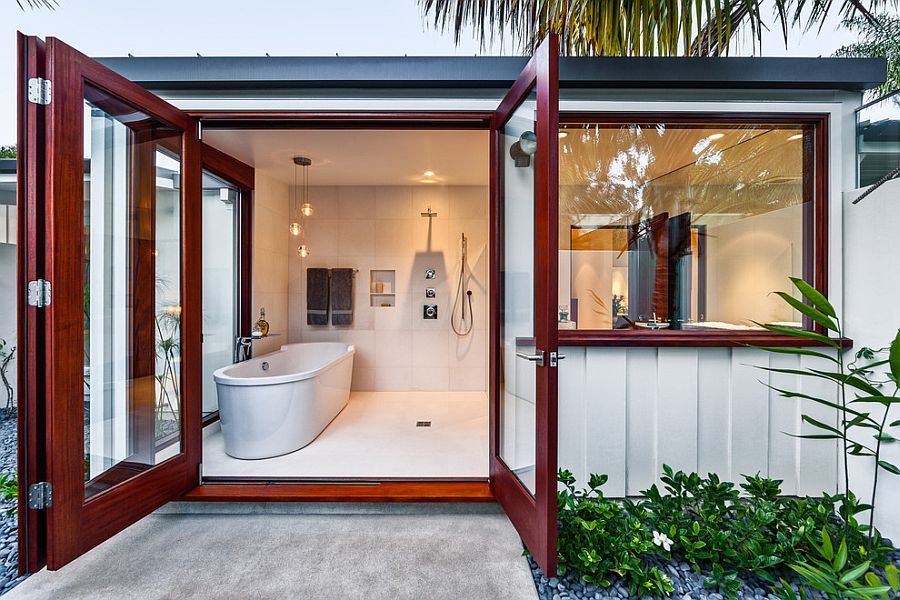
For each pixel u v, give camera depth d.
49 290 1.47
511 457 1.90
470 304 4.61
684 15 1.93
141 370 1.90
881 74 2.04
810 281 2.15
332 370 3.44
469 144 3.18
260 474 2.37
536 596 1.51
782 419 2.11
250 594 1.51
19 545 1.46
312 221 4.54
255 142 3.11
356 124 2.26
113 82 1.68
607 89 2.15
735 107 2.14
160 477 1.91
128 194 1.83
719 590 1.52
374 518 2.02
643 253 2.29
